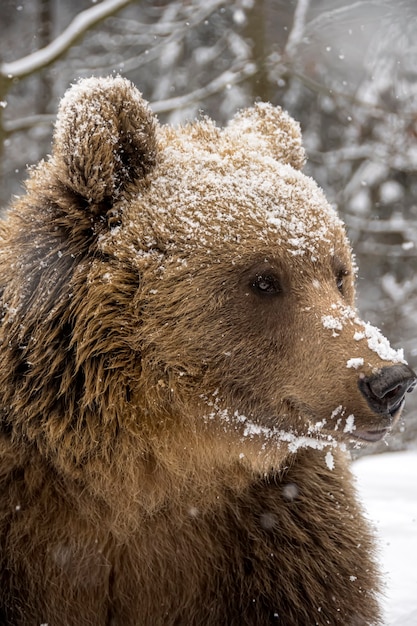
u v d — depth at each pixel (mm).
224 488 7504
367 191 29219
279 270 7086
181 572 7543
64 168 7176
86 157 7043
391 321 28281
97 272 7070
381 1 23938
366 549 7754
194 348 7027
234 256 7055
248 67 22422
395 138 25156
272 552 7465
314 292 7133
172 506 7410
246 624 7410
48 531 7211
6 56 30781
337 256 7480
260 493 7590
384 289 29109
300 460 7742
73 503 7227
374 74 26922
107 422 6992
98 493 7164
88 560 7340
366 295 29812
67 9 31172
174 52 28547
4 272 7414
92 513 7238
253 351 7055
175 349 6996
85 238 7223
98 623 7500
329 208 7680
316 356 6953
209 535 7531
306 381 6965
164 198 7246
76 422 7020
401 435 24938
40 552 7207
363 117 26797
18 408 6996
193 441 7156
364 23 25812
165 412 7035
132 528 7336
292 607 7395
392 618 8703
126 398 6996
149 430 7043
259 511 7566
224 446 7219
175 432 7102
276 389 7059
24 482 7168
